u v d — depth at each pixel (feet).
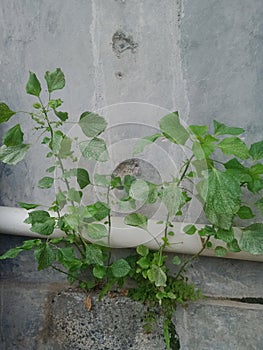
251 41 4.45
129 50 4.71
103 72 4.80
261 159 4.62
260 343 4.75
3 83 5.06
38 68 4.94
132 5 4.63
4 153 4.35
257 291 4.87
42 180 4.59
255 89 4.51
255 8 4.39
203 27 4.52
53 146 4.29
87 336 5.10
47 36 4.86
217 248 4.50
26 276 5.38
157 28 4.62
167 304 4.82
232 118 4.60
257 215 4.69
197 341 4.89
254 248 4.27
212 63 4.56
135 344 4.97
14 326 5.34
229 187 3.98
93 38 4.76
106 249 4.85
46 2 4.81
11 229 5.20
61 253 4.58
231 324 4.79
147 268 4.71
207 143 4.08
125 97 4.80
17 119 5.08
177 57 4.62
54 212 5.07
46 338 5.24
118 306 4.95
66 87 4.91
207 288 4.98
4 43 4.98
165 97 4.71
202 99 4.64
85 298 5.05
